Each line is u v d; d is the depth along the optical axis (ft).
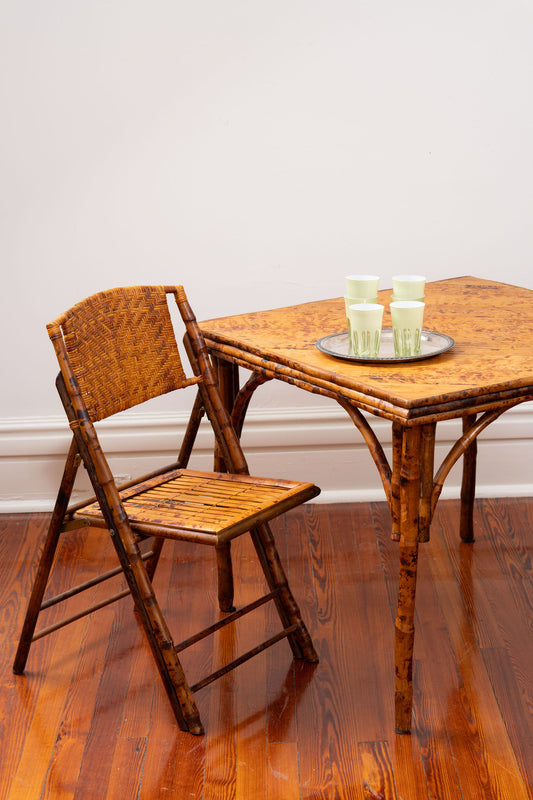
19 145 9.75
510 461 10.54
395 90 9.77
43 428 10.37
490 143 9.93
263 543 7.22
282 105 9.77
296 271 10.28
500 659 7.36
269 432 10.50
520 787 5.94
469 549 9.29
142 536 6.68
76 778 6.20
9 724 6.79
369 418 10.43
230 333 7.57
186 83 9.68
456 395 5.82
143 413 10.43
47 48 9.54
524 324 7.51
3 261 10.03
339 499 10.62
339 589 8.60
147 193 9.95
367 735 6.53
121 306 7.03
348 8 9.55
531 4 9.55
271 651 7.67
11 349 10.25
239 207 10.05
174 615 8.20
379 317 6.61
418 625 7.90
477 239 10.23
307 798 5.94
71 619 7.34
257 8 9.53
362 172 9.99
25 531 10.10
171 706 6.73
